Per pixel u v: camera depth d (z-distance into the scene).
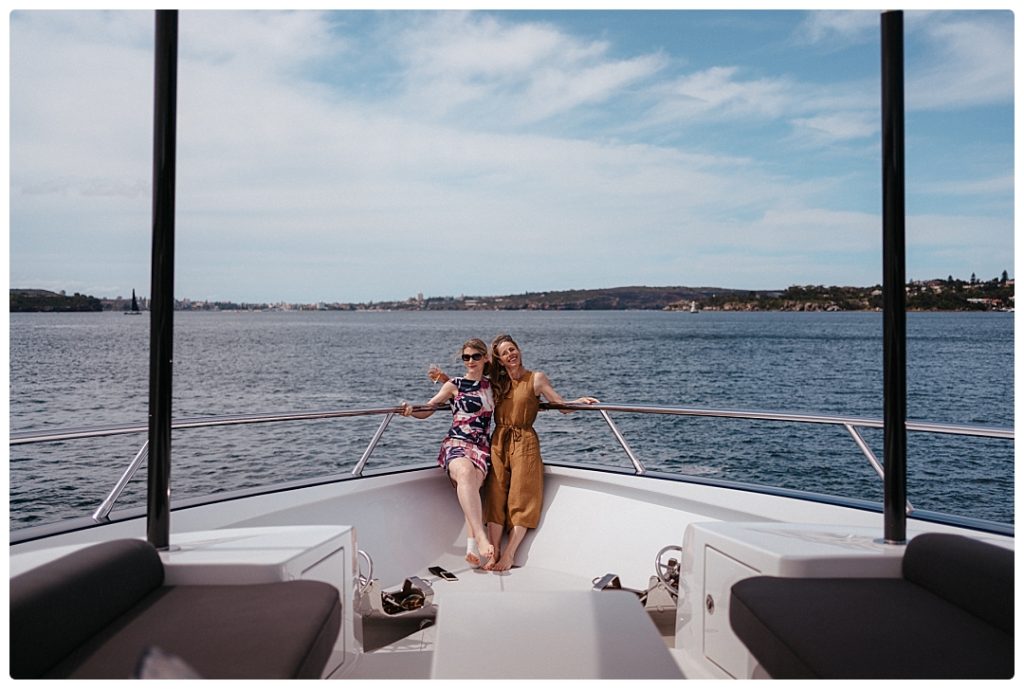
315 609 1.71
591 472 3.51
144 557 1.82
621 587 2.96
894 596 1.82
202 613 1.68
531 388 3.48
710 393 38.31
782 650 1.60
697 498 3.10
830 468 19.94
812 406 34.75
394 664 2.39
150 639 1.54
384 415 3.49
